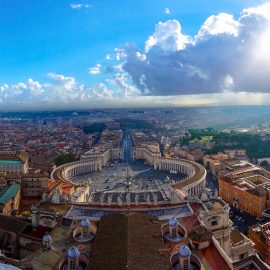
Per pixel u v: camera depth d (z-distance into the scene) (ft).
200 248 311.47
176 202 437.99
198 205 417.28
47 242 318.45
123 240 285.84
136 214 354.33
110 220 338.75
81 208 420.77
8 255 396.16
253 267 292.81
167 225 346.74
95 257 272.51
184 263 267.18
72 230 360.89
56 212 406.82
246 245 406.21
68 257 277.23
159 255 275.18
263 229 510.17
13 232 403.34
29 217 534.78
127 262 251.39
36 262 296.71
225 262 292.40
